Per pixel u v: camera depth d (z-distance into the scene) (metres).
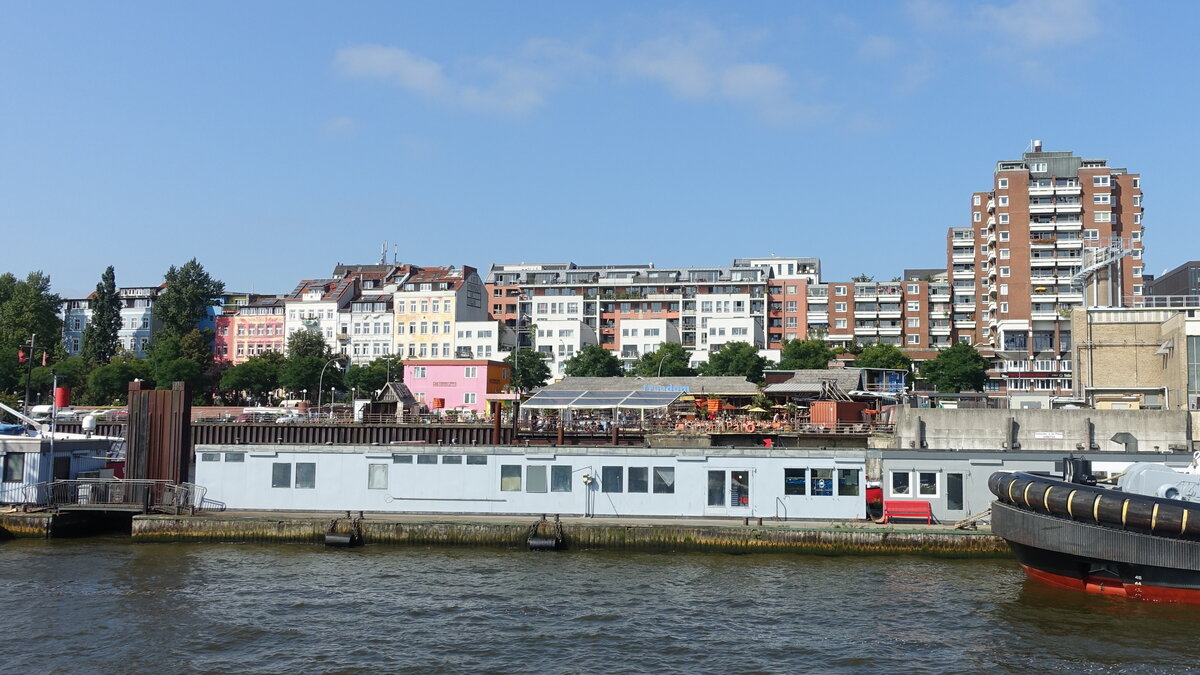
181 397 49.41
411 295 170.50
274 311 178.25
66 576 38.41
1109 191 154.75
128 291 191.25
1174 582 33.56
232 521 45.09
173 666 28.06
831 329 183.75
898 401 81.88
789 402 87.75
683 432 73.88
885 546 42.22
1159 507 33.25
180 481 48.94
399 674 27.47
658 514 45.66
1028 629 31.53
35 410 56.56
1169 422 57.69
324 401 140.62
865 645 30.02
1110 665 28.22
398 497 47.19
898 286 183.25
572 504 46.16
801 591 36.25
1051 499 35.69
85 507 47.12
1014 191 157.00
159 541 45.25
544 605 34.34
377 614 33.22
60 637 30.61
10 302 153.00
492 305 191.88
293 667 28.02
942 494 44.44
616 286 190.00
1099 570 35.22
